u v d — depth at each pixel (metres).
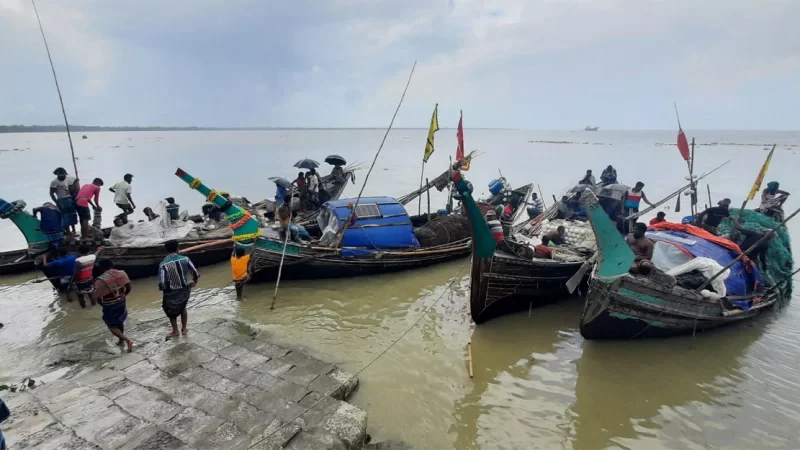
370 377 8.16
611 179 18.61
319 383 7.30
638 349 9.37
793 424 7.09
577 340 9.81
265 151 79.38
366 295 12.07
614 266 8.27
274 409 6.42
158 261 12.99
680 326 9.53
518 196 19.81
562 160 59.00
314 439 5.82
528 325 10.55
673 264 10.24
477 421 7.11
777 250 11.34
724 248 10.48
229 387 6.94
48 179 35.69
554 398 7.75
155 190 31.78
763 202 13.16
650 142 134.12
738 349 9.38
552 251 11.55
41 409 6.17
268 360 7.89
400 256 13.44
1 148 87.38
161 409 6.29
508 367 8.68
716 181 35.12
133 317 10.34
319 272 12.78
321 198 19.11
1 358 8.41
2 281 12.88
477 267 9.39
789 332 10.12
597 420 7.19
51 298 11.59
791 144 112.62
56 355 8.32
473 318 10.18
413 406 7.43
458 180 8.84
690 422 7.16
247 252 11.45
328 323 10.35
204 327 9.14
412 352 9.14
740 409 7.47
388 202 14.25
